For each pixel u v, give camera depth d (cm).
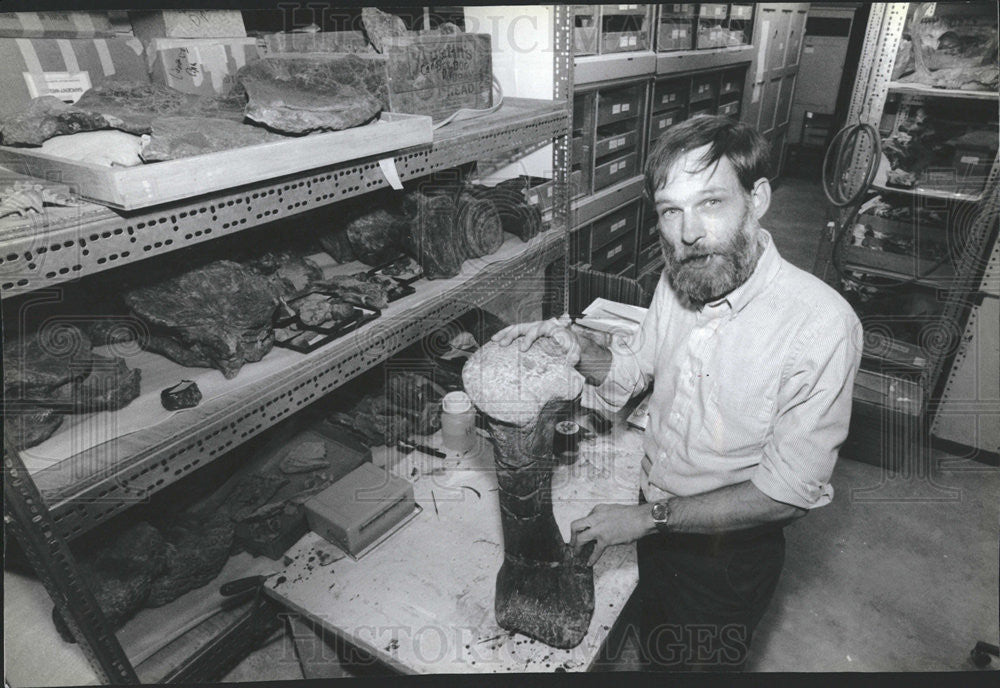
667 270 111
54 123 83
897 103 228
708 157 91
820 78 405
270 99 96
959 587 175
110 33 108
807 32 392
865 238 243
